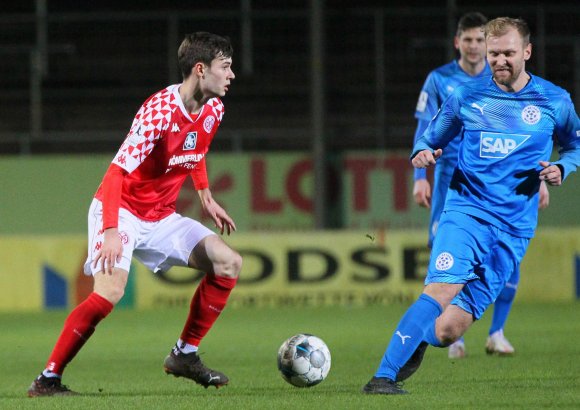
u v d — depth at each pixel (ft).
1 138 197.26
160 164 64.08
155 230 66.39
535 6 204.85
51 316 157.38
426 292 61.26
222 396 64.08
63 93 204.23
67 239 170.40
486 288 63.36
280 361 65.77
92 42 209.97
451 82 87.15
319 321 139.44
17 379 80.94
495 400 59.47
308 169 189.67
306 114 204.54
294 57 208.74
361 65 206.39
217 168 189.67
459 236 61.57
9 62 205.98
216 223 72.79
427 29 207.51
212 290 66.44
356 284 169.07
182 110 63.05
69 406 59.52
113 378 80.12
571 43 199.52
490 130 62.18
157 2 213.66
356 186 188.96
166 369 67.82
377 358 92.48
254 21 210.38
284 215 189.57
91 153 202.08
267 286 168.86
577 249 169.89
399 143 199.00
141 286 170.09
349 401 58.85
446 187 85.66
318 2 180.75
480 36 85.15
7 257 169.89
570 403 58.03
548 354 90.99
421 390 65.05
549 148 62.85
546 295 169.89
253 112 204.85
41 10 208.95
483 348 98.43
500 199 62.23
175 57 205.67
